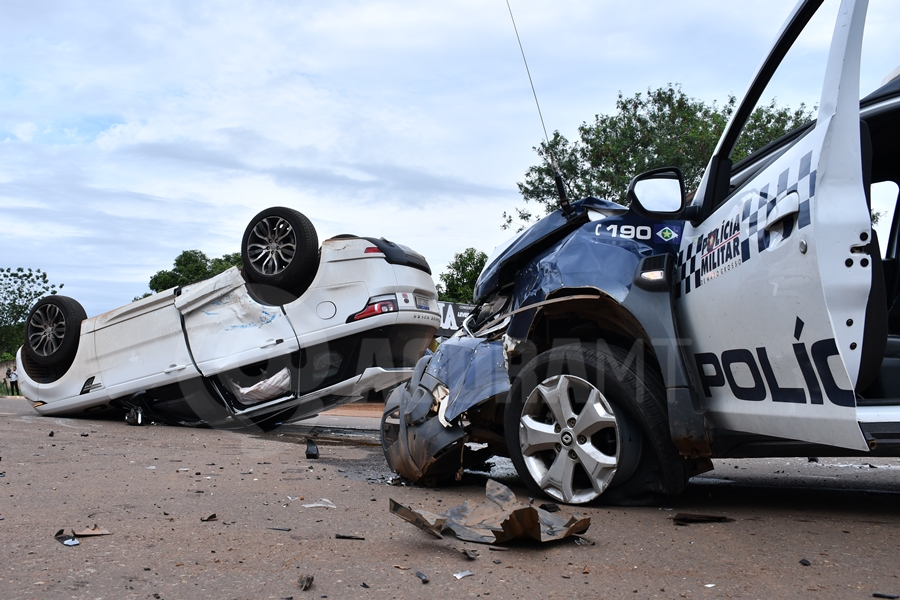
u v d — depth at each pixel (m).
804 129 3.42
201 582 2.66
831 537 3.32
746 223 3.44
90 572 2.77
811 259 2.95
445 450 4.75
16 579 2.67
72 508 3.97
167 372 9.47
